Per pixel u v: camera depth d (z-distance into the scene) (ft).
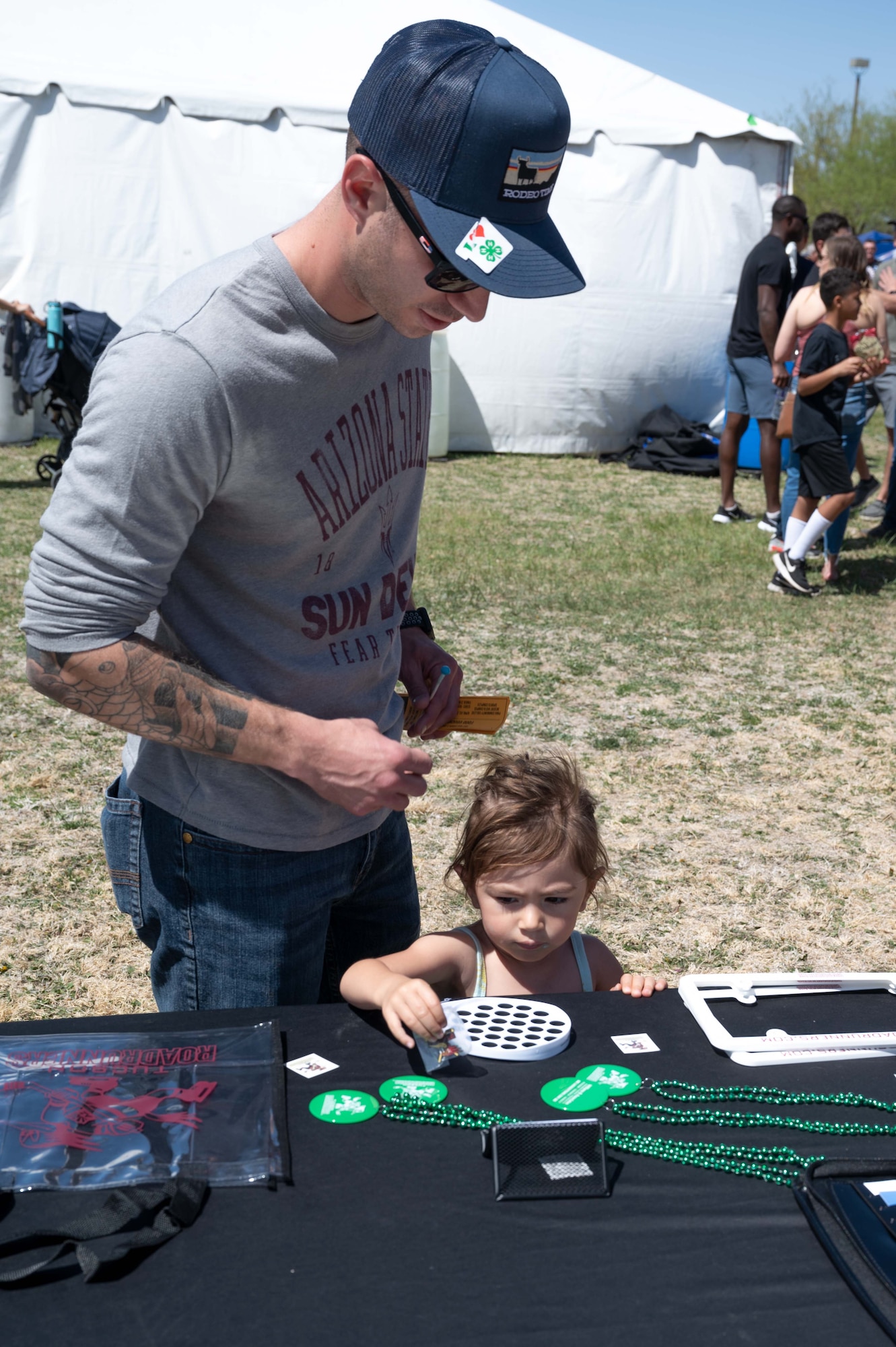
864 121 130.41
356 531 5.44
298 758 5.09
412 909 6.75
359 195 4.49
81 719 15.96
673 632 20.74
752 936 11.05
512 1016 5.00
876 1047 4.84
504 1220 3.82
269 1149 4.10
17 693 16.72
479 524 28.81
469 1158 4.14
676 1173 4.08
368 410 5.22
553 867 5.98
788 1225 3.82
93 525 4.59
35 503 29.04
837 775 14.84
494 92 4.25
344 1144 4.19
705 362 40.32
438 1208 3.87
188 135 34.94
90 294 35.29
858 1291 3.50
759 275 27.73
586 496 33.68
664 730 16.19
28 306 29.66
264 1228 3.76
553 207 37.63
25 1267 3.52
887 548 27.55
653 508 32.01
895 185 126.93
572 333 38.88
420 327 4.77
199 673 4.97
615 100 38.52
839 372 21.71
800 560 23.06
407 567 5.94
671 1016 5.12
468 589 23.03
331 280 4.72
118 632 4.75
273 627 5.32
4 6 36.76
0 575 22.35
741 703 17.31
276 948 5.65
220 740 5.02
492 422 39.96
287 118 35.45
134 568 4.67
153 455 4.54
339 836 5.73
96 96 34.14
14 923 10.89
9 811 13.08
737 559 25.88
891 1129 4.32
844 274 21.45
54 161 34.40
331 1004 5.15
